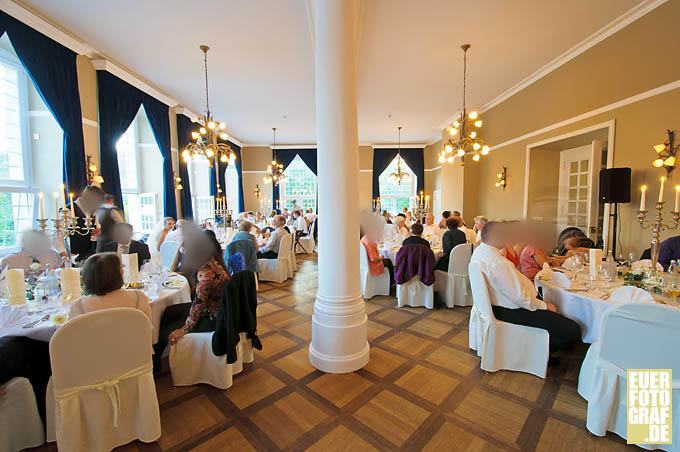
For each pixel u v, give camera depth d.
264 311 3.90
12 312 1.80
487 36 4.23
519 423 1.88
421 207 10.22
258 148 12.20
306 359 2.67
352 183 2.44
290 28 3.99
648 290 2.15
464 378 2.36
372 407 2.04
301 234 8.77
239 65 5.10
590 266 2.55
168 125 6.66
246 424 1.89
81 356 1.49
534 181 5.88
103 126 4.78
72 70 4.16
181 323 2.41
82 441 1.55
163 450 1.69
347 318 2.45
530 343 2.37
